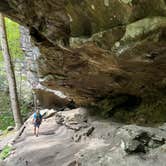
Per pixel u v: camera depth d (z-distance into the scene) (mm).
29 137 12961
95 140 10180
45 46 8156
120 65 6895
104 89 10602
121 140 7609
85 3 5473
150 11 4676
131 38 5070
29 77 16703
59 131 13023
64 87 11219
